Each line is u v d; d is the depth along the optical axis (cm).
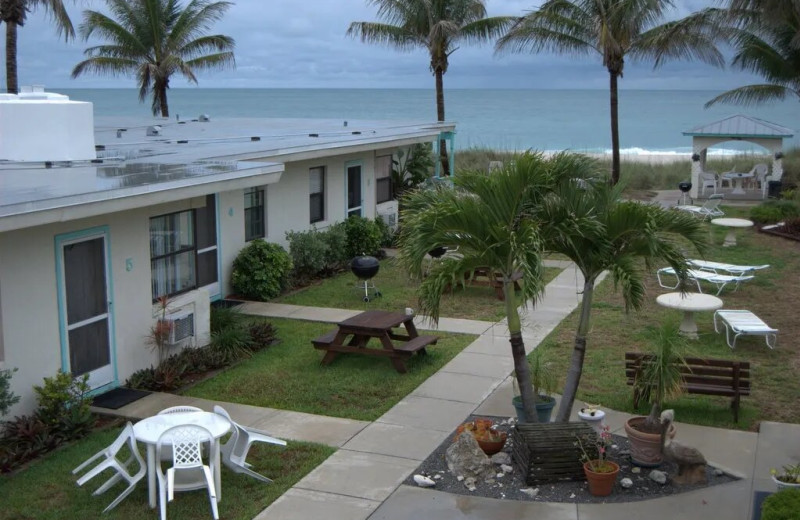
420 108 14038
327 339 1143
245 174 1166
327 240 1761
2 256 876
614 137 2755
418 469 809
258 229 1623
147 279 1097
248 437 791
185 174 1102
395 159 2356
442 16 2823
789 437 881
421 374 1105
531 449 764
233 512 725
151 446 727
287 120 2570
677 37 2559
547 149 6562
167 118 2652
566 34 2661
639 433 797
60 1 2161
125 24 3228
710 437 883
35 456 845
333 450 855
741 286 1645
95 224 997
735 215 2466
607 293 1598
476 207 766
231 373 1110
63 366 959
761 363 1155
